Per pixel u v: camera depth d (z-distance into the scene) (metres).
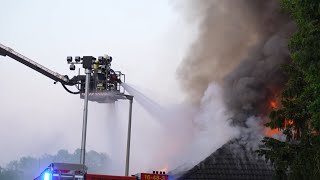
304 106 23.84
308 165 22.42
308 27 16.42
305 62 16.98
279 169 24.66
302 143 23.48
